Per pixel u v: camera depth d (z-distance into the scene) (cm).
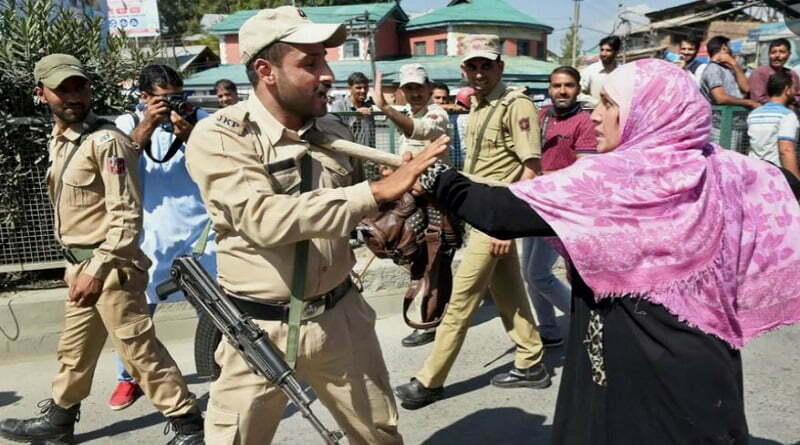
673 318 163
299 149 194
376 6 3656
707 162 169
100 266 279
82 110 291
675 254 161
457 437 324
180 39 4856
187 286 204
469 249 338
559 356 420
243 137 187
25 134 437
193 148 189
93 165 287
